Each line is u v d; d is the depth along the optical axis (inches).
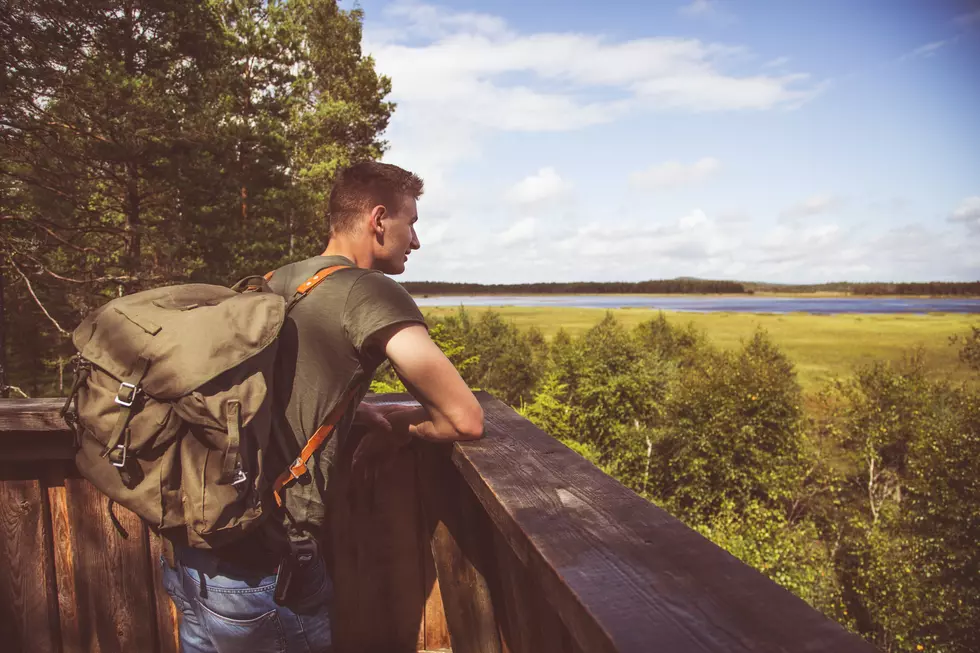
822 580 930.7
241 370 39.2
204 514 37.8
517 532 34.6
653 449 1393.9
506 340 2245.3
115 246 581.6
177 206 573.0
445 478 61.8
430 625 70.9
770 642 21.1
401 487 69.2
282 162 642.2
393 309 44.8
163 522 38.5
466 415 47.1
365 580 69.4
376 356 46.4
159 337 39.0
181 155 511.8
